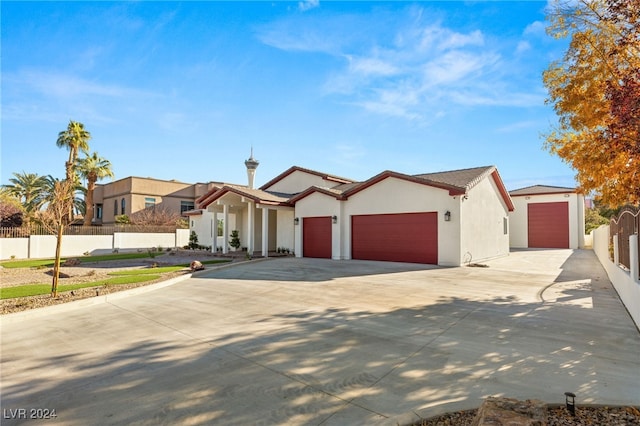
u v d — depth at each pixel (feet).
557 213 82.17
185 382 13.39
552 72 28.12
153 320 22.86
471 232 51.11
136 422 10.64
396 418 10.36
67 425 10.59
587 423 9.67
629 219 24.16
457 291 30.45
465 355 15.52
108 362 15.72
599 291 29.81
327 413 10.89
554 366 14.10
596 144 25.44
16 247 76.28
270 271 44.19
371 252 56.13
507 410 8.93
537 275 39.42
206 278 40.01
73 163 97.81
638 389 11.96
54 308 25.36
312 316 22.97
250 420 10.58
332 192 59.00
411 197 51.75
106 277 41.19
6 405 11.92
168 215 119.14
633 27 20.06
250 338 18.71
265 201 61.87
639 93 18.88
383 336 18.48
